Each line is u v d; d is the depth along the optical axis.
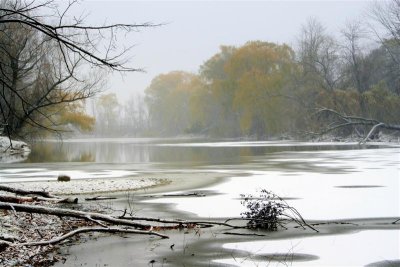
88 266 9.96
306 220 14.52
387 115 74.75
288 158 43.34
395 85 79.94
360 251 10.91
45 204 17.17
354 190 21.02
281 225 13.55
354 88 82.50
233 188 22.38
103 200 19.03
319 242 11.80
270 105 88.06
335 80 84.38
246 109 91.50
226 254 10.84
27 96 33.03
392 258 10.32
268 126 89.62
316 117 79.00
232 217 15.23
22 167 36.47
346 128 81.06
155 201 18.64
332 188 21.78
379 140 75.56
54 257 10.59
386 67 83.00
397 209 16.16
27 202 16.77
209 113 121.69
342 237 12.27
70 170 33.59
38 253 10.74
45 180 26.52
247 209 16.59
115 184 24.03
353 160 39.56
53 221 13.95
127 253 10.99
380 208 16.38
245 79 90.94
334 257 10.45
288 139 92.12
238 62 98.06
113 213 15.76
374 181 24.31
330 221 14.34
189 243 11.89
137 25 10.59
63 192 21.34
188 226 13.88
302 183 23.84
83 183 24.36
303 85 84.81
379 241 11.80
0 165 38.59
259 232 13.07
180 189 22.36
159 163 40.16
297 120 83.12
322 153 50.00
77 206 17.17
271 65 93.75
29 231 12.59
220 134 113.81
